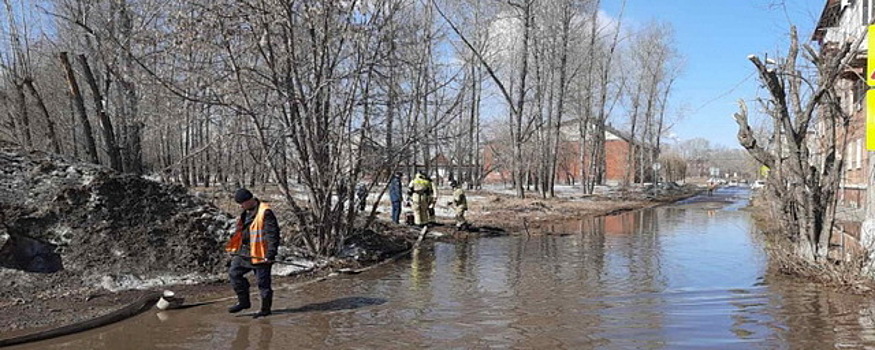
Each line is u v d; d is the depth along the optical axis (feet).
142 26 40.37
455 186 63.26
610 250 49.06
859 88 48.26
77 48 59.06
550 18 121.08
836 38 64.64
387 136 42.55
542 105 128.16
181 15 34.71
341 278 35.78
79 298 27.66
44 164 35.12
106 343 22.17
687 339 22.34
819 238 34.68
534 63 125.39
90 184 34.14
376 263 41.73
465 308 27.66
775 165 41.34
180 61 36.24
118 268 31.24
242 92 35.12
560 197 127.24
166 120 40.83
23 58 62.23
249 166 50.78
